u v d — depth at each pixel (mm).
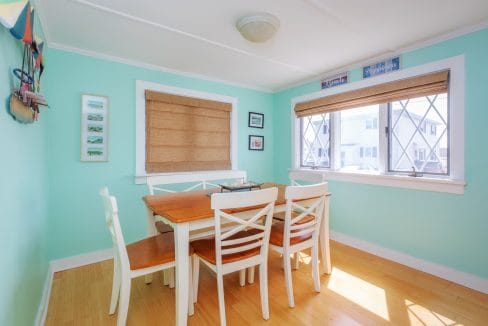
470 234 1954
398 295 1845
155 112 2787
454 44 2010
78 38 2121
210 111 3230
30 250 1383
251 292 1914
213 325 1540
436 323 1544
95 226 2434
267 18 1727
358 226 2750
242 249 1502
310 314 1636
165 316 1629
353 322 1556
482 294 1851
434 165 2213
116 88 2533
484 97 1870
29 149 1393
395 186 2418
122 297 1393
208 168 3207
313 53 2453
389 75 2436
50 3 1629
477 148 1911
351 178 2793
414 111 2340
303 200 2025
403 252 2365
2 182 925
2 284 911
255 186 2205
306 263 2393
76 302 1780
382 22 1877
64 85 2254
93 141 2410
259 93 3721
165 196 1996
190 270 1651
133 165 2648
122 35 2076
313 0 1609
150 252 1564
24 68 1220
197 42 2213
